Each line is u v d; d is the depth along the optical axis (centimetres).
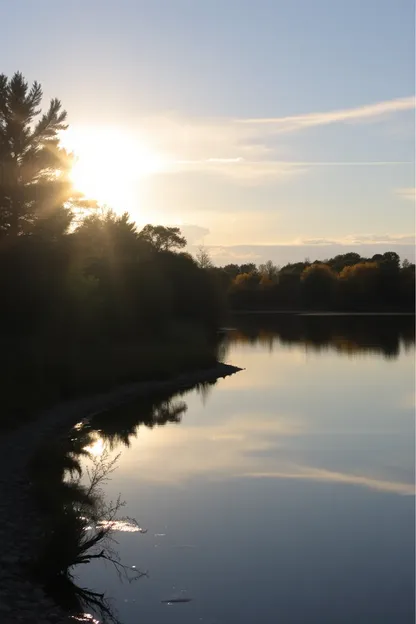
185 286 5991
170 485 1585
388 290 13325
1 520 1248
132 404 2839
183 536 1241
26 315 3512
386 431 2289
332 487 1577
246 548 1188
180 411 2698
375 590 1022
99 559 1130
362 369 4294
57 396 2667
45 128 3775
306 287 13588
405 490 1556
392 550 1179
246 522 1323
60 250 3619
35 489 1450
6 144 3659
